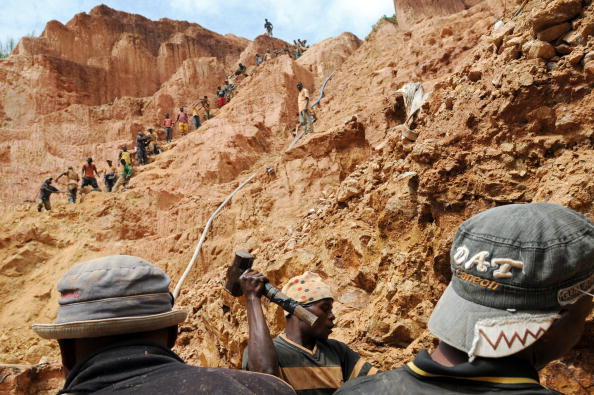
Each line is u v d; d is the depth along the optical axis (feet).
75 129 89.30
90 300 4.62
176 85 104.58
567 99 13.79
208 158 61.57
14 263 52.42
